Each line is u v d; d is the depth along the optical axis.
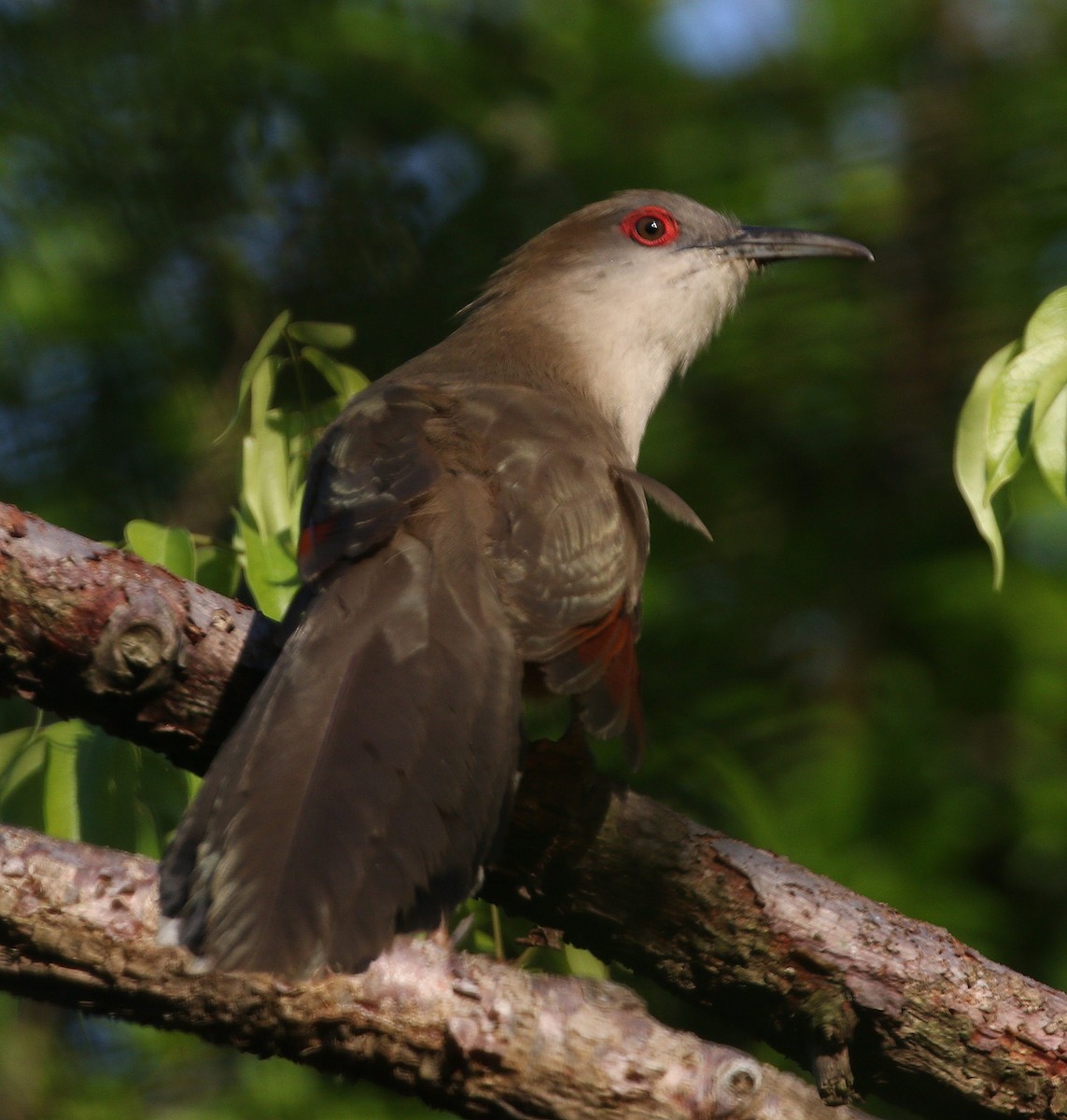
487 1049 5.76
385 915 5.18
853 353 13.15
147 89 11.69
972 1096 6.35
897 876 11.58
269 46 12.20
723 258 9.84
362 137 12.38
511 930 8.27
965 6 13.80
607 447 7.45
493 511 6.46
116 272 11.95
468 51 13.44
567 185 13.30
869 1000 6.25
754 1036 6.52
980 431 6.84
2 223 11.81
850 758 12.02
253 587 7.12
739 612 12.70
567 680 6.04
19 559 6.06
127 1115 10.47
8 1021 10.77
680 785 9.95
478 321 9.53
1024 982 6.39
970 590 12.55
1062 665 12.46
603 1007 5.90
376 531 6.22
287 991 5.65
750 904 6.28
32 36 11.60
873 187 13.30
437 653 5.82
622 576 6.60
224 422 11.91
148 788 7.30
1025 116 13.11
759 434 13.32
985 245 13.08
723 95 13.94
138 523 6.96
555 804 6.27
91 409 12.04
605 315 9.57
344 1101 10.26
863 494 13.30
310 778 5.39
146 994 5.61
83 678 6.15
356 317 11.99
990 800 12.14
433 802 5.45
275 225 11.92
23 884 5.52
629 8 14.24
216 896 5.12
